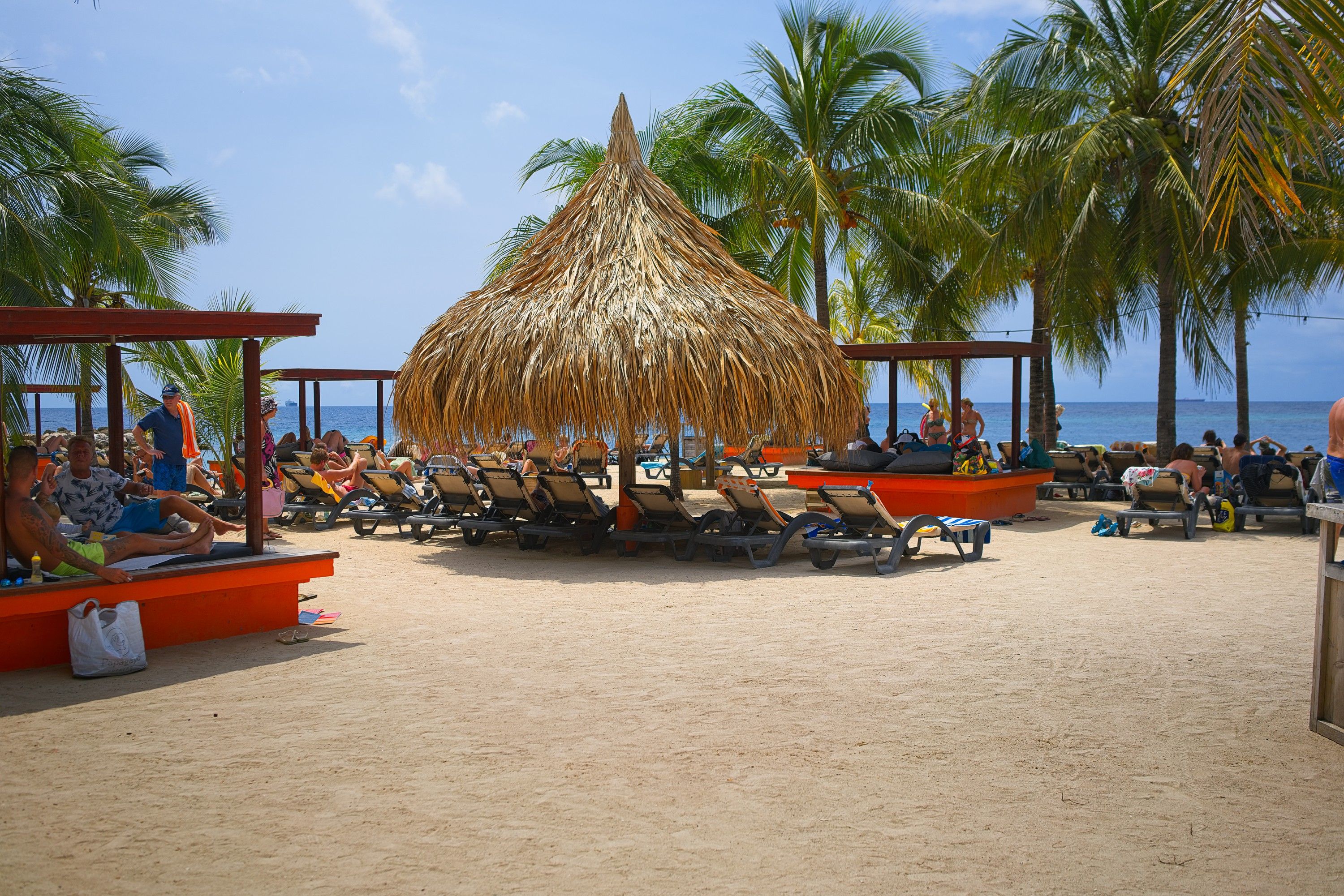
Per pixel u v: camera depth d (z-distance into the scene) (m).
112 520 6.55
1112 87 15.64
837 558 9.57
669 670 5.50
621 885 2.97
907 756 4.11
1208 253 15.22
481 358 9.48
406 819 3.47
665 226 10.51
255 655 5.90
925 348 13.57
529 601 7.66
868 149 17.50
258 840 3.30
